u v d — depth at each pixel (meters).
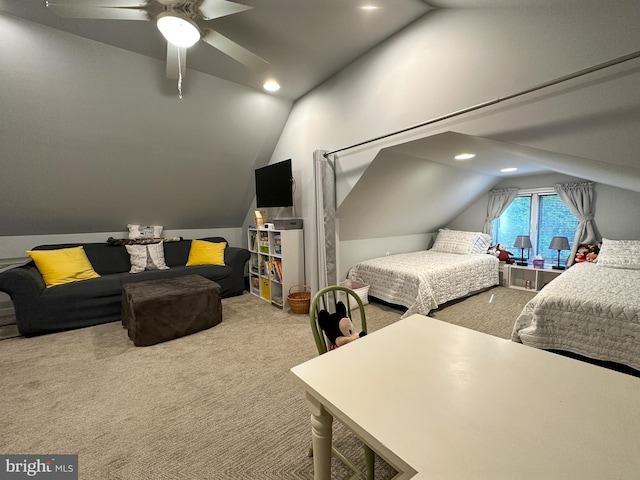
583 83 1.44
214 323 3.01
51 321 2.85
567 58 1.49
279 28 2.21
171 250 4.28
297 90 3.34
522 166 3.52
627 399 0.76
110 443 1.48
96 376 2.09
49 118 2.69
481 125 1.86
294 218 3.79
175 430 1.57
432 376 0.89
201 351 2.48
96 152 3.13
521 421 0.69
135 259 3.81
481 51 1.83
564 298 2.10
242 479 1.29
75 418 1.66
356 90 2.75
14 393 1.90
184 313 2.78
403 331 1.21
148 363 2.28
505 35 1.71
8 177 2.95
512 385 0.83
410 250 4.98
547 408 0.73
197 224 4.87
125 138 3.14
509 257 4.48
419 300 3.03
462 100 1.94
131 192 3.76
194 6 1.60
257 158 4.21
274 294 3.81
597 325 1.96
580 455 0.59
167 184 3.91
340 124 2.98
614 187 3.57
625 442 0.62
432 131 2.13
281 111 3.71
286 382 2.02
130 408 1.75
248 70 2.85
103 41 2.39
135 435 1.54
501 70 1.74
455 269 3.57
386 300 3.53
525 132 1.66
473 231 5.11
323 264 3.14
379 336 1.17
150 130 3.20
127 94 2.81
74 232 3.86
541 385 0.83
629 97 1.32
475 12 1.84
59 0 1.48
